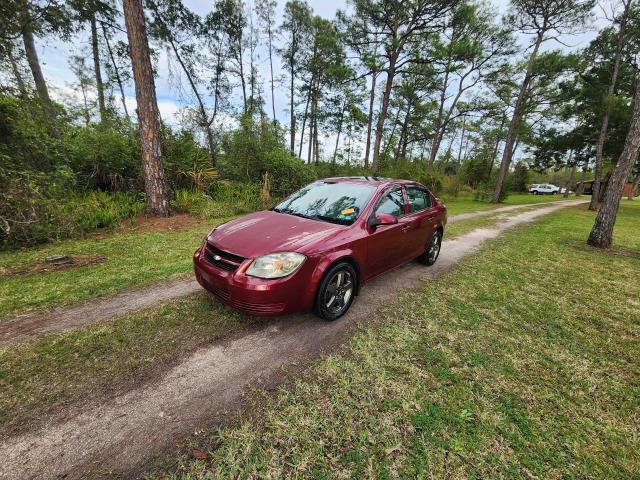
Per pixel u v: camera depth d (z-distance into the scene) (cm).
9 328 285
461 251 650
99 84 1503
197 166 1096
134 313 317
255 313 266
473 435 187
